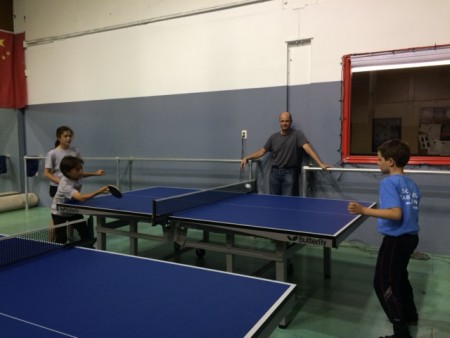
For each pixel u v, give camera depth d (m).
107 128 6.00
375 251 4.07
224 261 3.76
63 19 6.25
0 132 7.03
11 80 6.82
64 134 3.90
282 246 2.39
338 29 4.23
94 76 6.04
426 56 3.85
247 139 4.89
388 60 4.02
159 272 1.68
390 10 3.98
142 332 1.14
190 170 5.35
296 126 4.59
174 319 1.23
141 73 5.62
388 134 4.11
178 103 5.34
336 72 4.28
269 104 4.71
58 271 1.70
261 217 2.63
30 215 6.13
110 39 5.83
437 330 2.41
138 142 5.74
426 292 3.00
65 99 6.39
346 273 3.43
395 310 2.08
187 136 5.32
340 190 4.35
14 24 6.80
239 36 4.83
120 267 1.75
